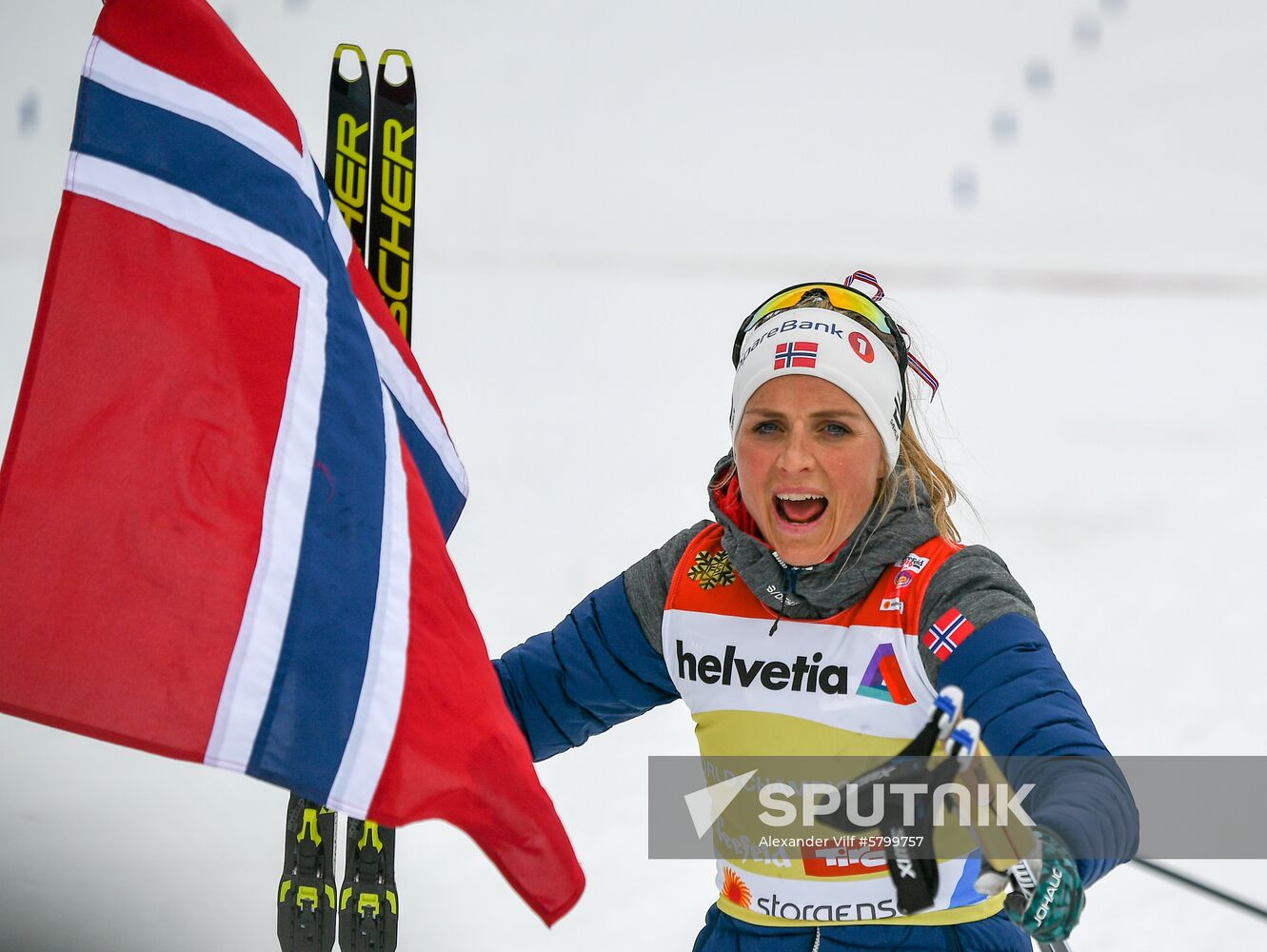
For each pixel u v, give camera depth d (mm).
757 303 19047
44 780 7668
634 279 19797
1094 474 13516
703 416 15125
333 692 3439
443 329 17609
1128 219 21594
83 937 6035
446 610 3637
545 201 21562
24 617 3307
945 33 23469
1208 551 11617
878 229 21453
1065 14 23734
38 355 3430
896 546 3711
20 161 20641
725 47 23094
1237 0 24094
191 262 3562
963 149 22641
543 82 22859
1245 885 6742
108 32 3580
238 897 6500
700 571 3973
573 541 11633
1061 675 3424
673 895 6699
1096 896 6691
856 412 3691
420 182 21844
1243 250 21094
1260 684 9234
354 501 3592
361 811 3410
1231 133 23031
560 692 4195
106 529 3348
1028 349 17297
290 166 3760
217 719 3314
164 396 3453
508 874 3574
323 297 3734
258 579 3410
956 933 3678
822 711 3746
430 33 22766
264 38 22094
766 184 21984
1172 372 16750
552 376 16250
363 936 5355
